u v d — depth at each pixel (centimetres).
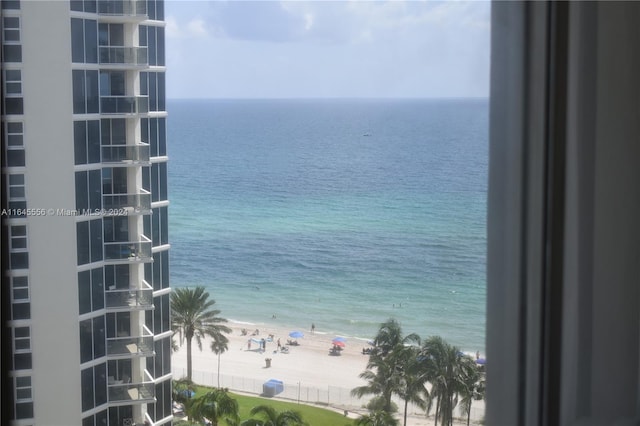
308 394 4959
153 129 4628
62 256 4309
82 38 4288
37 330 4275
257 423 4878
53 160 4231
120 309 4528
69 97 4250
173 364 4719
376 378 5059
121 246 4522
